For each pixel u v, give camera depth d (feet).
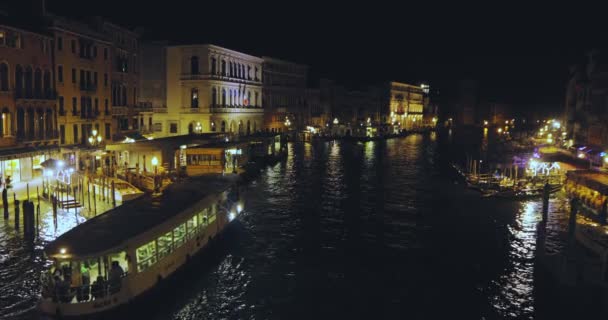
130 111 172.76
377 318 58.54
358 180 149.69
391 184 143.13
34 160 116.06
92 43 144.87
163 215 64.54
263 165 175.73
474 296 64.59
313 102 338.95
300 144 277.03
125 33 168.76
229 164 146.00
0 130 108.06
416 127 469.98
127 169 119.24
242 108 238.07
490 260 77.36
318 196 123.75
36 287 63.21
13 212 95.30
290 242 85.25
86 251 52.29
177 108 209.56
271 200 118.11
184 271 66.39
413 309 60.90
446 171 171.63
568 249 64.64
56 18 130.00
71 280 52.90
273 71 279.49
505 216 104.32
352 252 80.53
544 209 72.54
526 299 63.98
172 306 60.90
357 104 397.80
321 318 58.44
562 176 138.31
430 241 86.69
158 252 60.59
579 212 95.40
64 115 132.77
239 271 71.67
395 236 89.56
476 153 230.48
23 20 119.44
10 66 110.83
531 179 135.44
